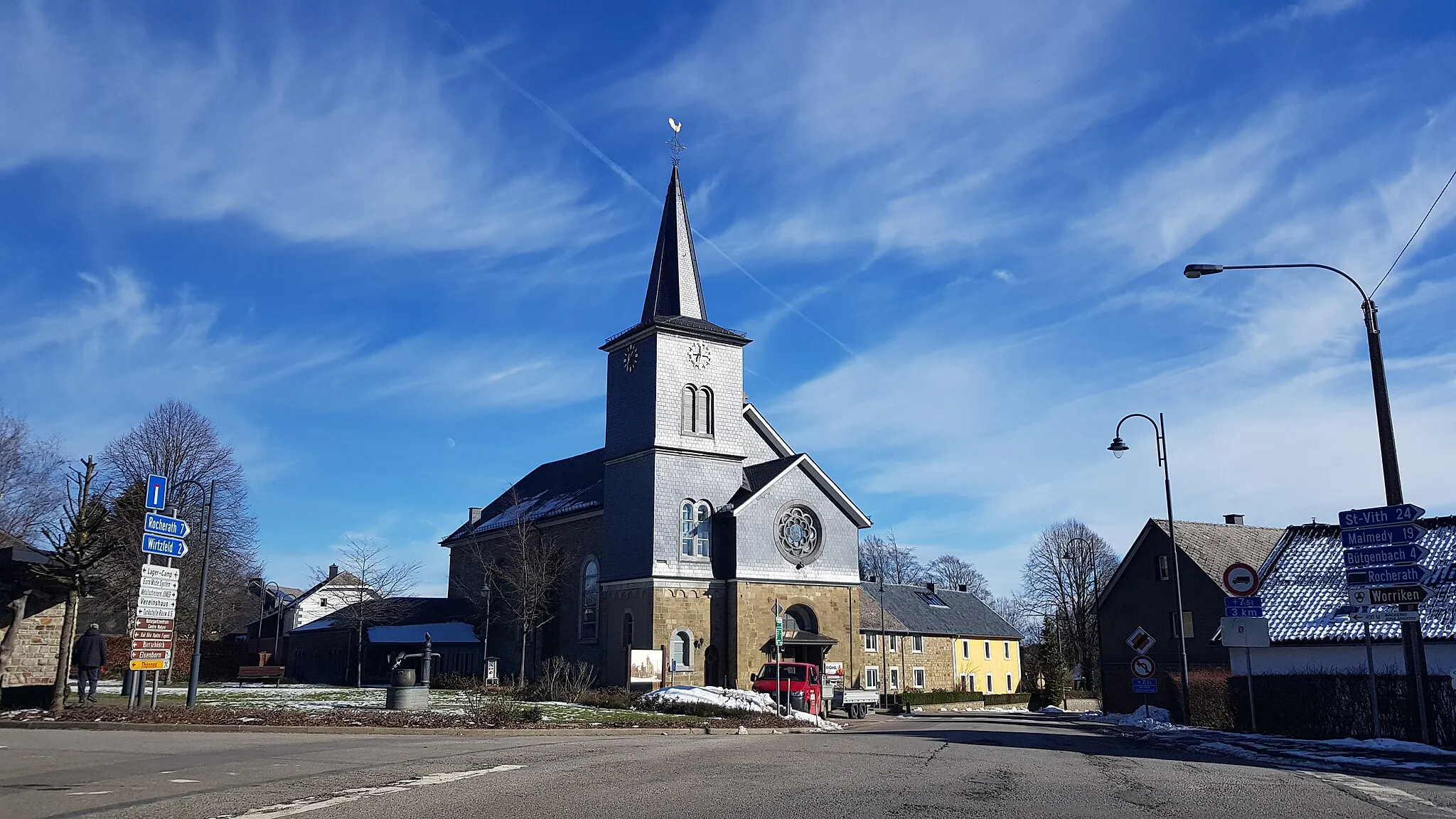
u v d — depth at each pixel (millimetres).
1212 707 28672
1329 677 22266
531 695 34500
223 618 65812
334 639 57062
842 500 47438
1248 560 47312
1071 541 78812
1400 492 19078
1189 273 21219
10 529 52500
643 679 39812
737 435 46875
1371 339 19516
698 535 44719
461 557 59688
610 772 13422
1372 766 14984
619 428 47250
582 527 48656
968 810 10328
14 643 25922
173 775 12672
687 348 46344
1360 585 19469
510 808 10242
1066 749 18719
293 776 12711
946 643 70438
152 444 55844
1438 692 19578
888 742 20375
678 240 48375
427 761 14789
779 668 32906
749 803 10641
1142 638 30422
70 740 17203
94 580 22609
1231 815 10133
